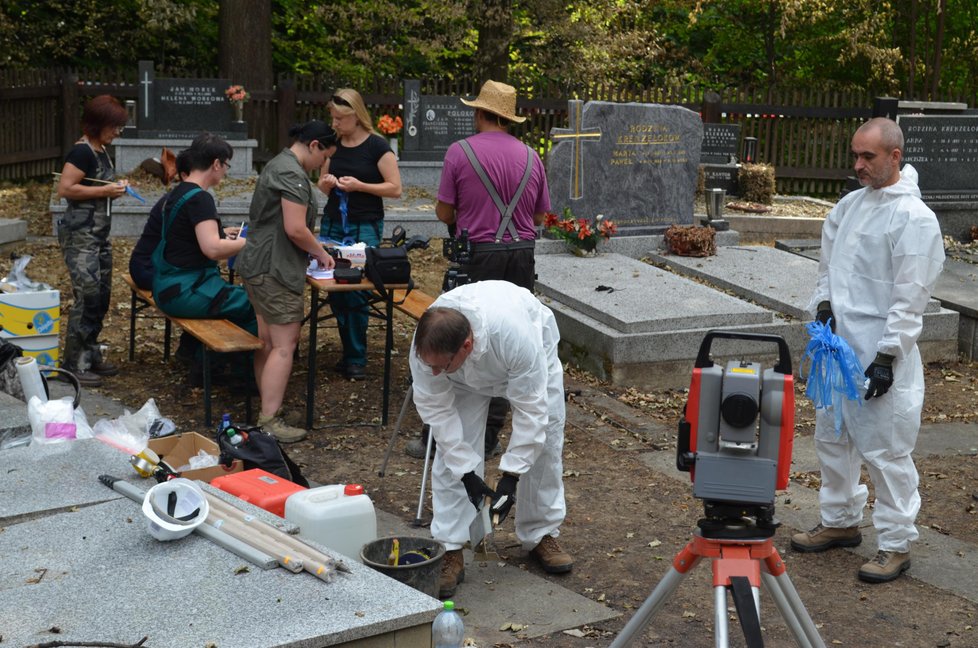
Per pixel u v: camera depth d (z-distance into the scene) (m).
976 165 11.69
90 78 17.17
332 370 7.81
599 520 5.47
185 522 3.92
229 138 14.34
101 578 3.62
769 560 3.21
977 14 21.16
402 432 6.65
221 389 7.28
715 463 3.16
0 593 3.50
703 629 4.33
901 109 15.38
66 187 7.04
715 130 15.19
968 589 4.80
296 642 3.19
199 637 3.21
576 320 8.15
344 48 21.56
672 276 9.23
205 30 21.56
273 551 3.76
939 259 4.66
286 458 4.92
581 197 10.20
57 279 10.22
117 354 8.00
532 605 4.44
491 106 6.31
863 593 4.75
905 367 4.79
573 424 6.97
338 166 7.49
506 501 4.02
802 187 17.92
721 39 23.80
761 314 8.18
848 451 5.07
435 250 12.00
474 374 4.12
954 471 6.36
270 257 6.19
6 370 5.84
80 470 4.65
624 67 22.16
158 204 7.63
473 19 19.20
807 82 22.86
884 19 20.44
